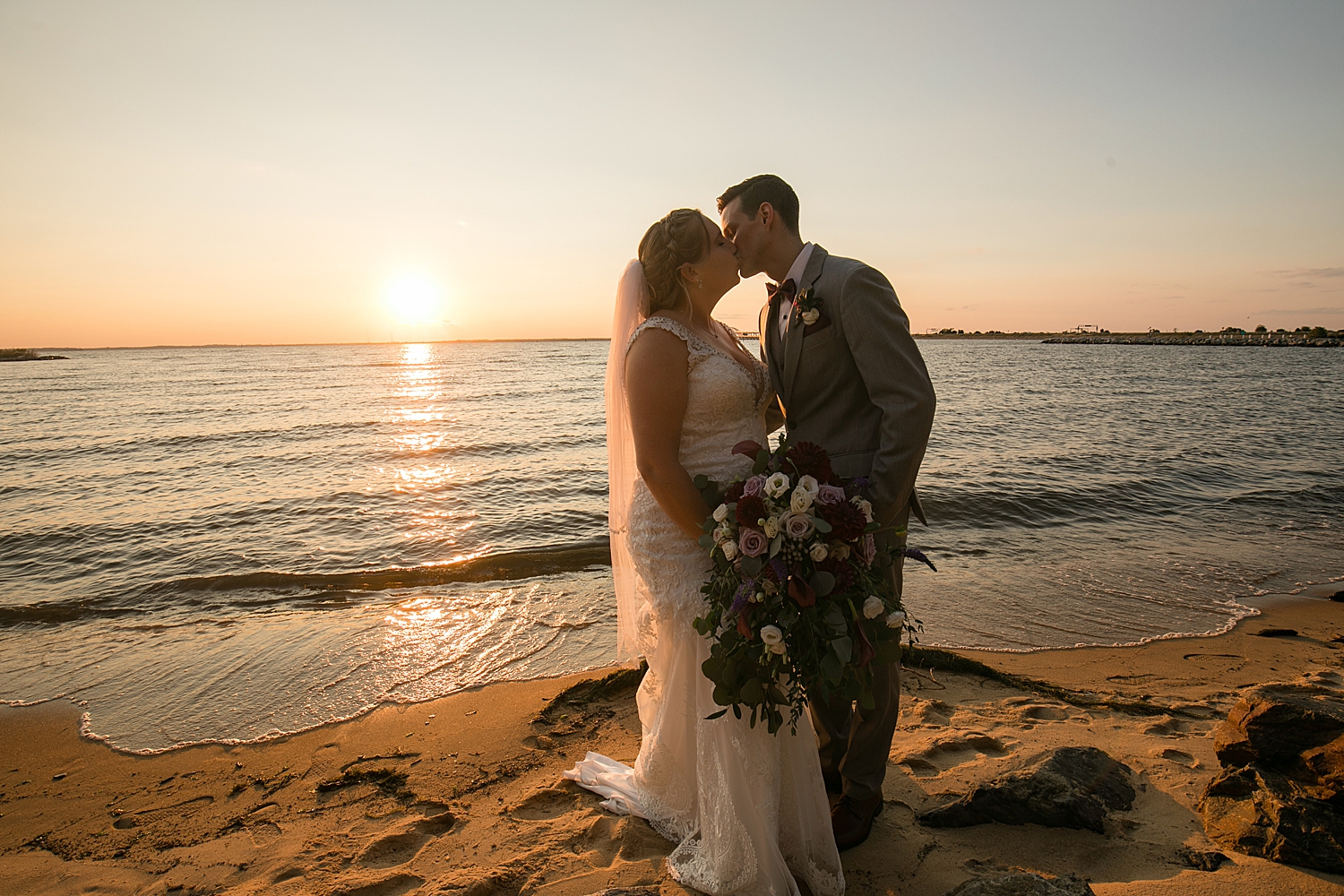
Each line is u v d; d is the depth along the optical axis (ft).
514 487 40.50
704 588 7.20
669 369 7.38
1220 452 49.14
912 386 7.09
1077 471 41.96
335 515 33.73
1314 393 104.99
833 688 6.66
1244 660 16.01
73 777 11.85
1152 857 7.42
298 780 11.33
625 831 8.07
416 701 14.28
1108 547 26.66
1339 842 7.06
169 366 277.44
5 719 14.11
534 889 7.24
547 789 9.58
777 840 7.14
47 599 22.49
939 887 7.16
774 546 6.53
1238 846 7.38
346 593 22.16
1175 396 100.32
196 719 13.85
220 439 62.59
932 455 48.32
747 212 8.18
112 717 14.10
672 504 7.37
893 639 6.92
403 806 10.07
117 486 41.65
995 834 8.07
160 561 26.68
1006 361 236.84
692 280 7.79
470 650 17.08
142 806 10.78
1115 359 250.37
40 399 111.14
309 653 17.13
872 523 6.62
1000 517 31.78
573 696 13.43
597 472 44.73
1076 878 6.29
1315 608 19.86
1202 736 10.94
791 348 7.91
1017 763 9.39
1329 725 8.20
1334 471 41.73
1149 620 18.88
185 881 8.52
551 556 25.71
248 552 27.73
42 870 9.07
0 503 37.22
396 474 44.80
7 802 11.09
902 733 11.30
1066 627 18.30
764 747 7.19
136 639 18.61
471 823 9.04
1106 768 9.05
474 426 71.56
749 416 7.94
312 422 76.23
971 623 18.61
